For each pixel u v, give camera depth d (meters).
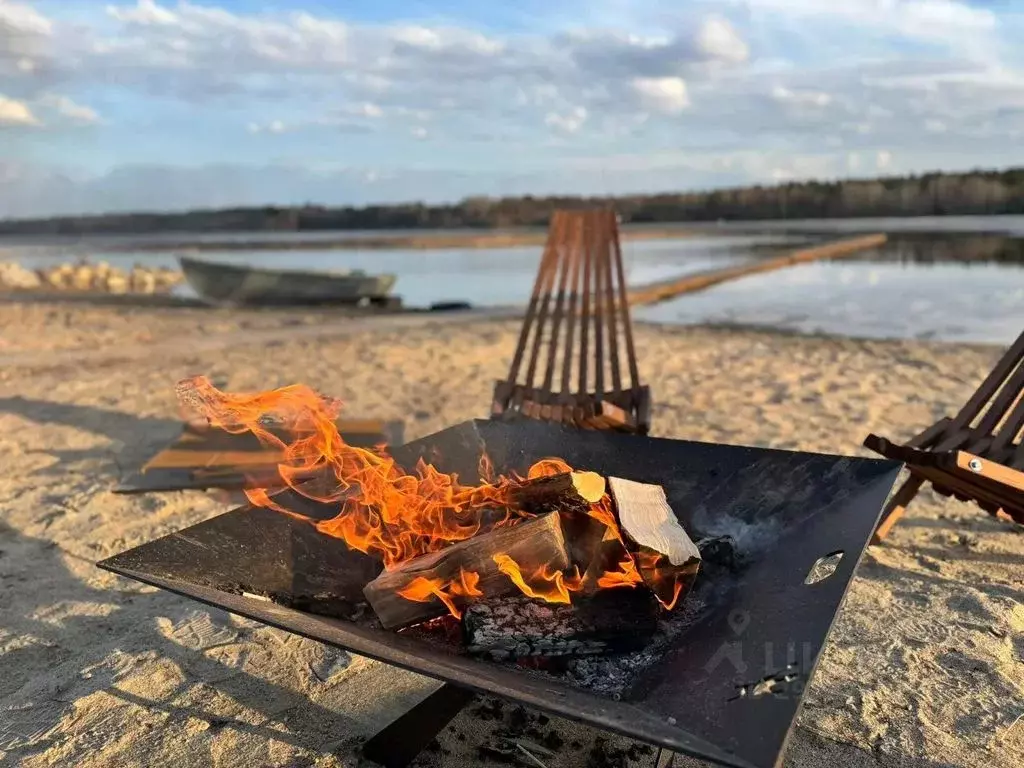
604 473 2.26
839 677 2.21
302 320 10.63
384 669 2.31
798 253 15.41
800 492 1.94
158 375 6.70
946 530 3.21
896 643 2.37
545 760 1.91
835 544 1.71
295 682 2.25
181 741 1.99
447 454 2.38
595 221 3.69
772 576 1.75
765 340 8.30
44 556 3.14
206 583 1.81
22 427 5.11
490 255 27.86
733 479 2.08
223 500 3.68
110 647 2.45
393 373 6.73
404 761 1.87
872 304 11.46
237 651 2.41
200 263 12.87
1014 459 2.66
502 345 8.19
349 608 1.95
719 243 27.81
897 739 1.94
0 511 3.63
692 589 1.85
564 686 1.56
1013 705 2.05
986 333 8.58
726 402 5.46
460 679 1.34
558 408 3.44
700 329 9.31
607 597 1.84
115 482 3.97
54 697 2.20
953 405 5.21
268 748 1.96
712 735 1.27
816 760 1.87
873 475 1.84
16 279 16.30
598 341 3.61
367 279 12.70
